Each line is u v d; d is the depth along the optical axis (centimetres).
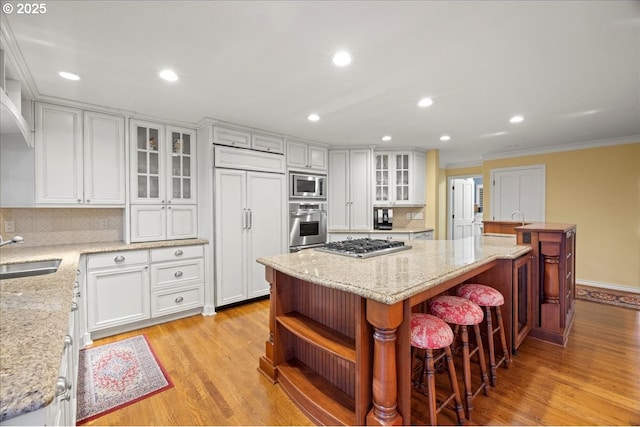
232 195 345
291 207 412
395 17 155
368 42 179
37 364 67
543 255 256
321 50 187
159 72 215
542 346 247
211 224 330
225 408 175
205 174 336
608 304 361
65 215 297
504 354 210
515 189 522
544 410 168
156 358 233
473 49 187
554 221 482
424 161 509
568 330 273
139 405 178
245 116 319
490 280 229
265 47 183
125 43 178
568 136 418
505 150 521
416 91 254
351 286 134
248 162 360
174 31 166
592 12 151
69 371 125
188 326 297
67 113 270
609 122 347
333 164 479
